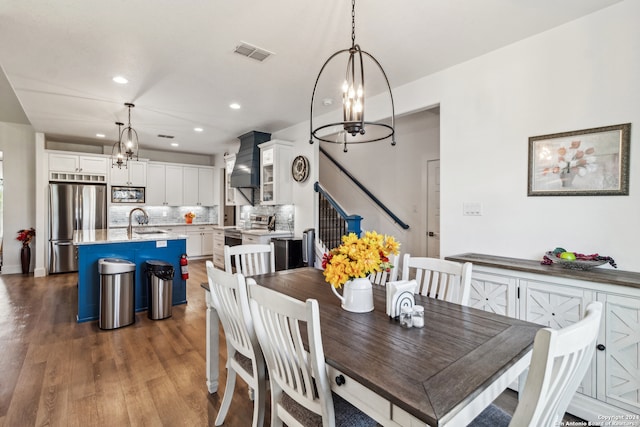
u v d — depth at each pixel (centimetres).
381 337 130
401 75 309
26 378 230
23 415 189
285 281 224
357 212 558
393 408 95
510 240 253
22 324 336
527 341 126
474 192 274
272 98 378
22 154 583
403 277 213
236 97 374
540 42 237
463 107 282
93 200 602
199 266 670
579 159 218
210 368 213
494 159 262
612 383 175
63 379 229
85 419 187
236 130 536
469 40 247
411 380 97
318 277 236
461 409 86
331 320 150
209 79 322
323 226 498
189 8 208
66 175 588
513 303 215
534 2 202
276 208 561
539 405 79
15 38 244
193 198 755
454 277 191
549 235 233
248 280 144
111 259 341
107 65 290
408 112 331
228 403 185
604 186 208
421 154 467
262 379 159
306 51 266
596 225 212
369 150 541
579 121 219
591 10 210
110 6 206
